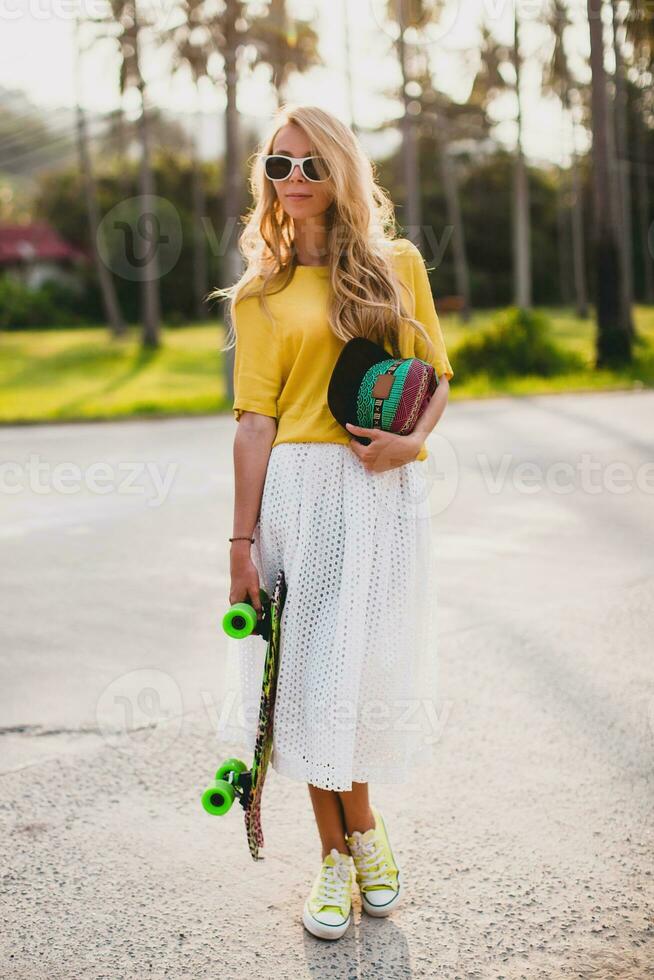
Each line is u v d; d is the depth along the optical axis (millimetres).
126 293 60781
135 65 37938
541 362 24172
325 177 2719
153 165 65562
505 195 70812
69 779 3732
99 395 23438
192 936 2781
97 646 5262
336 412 2674
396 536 2768
